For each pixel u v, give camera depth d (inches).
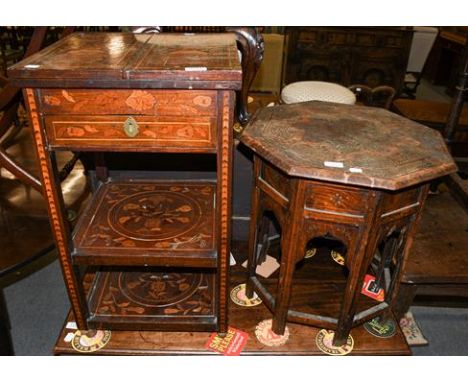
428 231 59.4
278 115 46.7
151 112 34.3
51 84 32.5
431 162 37.0
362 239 37.5
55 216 39.0
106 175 57.7
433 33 159.5
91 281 54.2
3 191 63.2
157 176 62.4
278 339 48.3
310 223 38.6
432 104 102.4
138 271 55.0
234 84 32.6
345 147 39.1
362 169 35.0
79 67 32.7
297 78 161.3
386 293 48.7
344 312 43.2
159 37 46.3
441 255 54.7
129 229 45.0
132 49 39.8
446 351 57.6
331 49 155.9
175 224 46.1
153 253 41.3
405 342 48.4
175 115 34.5
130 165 61.1
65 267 41.9
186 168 61.6
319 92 58.1
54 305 63.0
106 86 32.7
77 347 46.9
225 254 41.3
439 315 63.8
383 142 40.6
